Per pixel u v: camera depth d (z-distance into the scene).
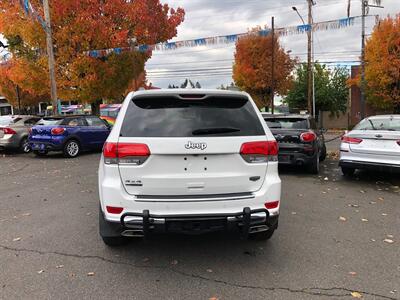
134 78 21.23
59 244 4.80
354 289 3.62
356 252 4.52
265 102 37.84
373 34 30.53
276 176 4.12
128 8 18.61
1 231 5.33
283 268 4.09
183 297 3.48
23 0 15.88
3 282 3.78
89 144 14.67
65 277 3.88
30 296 3.50
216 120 3.97
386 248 4.65
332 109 42.06
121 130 3.92
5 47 18.52
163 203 3.78
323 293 3.55
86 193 7.71
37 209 6.49
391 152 8.02
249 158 3.94
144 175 3.81
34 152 14.50
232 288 3.64
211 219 3.80
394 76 29.89
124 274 3.95
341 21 13.27
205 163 3.86
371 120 9.02
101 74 18.83
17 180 9.30
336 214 6.12
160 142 3.77
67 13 17.77
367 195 7.49
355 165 8.51
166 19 21.17
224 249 4.62
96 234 5.17
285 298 3.46
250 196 3.91
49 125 13.73
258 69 35.53
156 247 4.69
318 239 4.96
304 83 41.19
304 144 9.38
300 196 7.39
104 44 18.25
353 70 39.19
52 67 16.89
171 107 4.02
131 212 3.79
